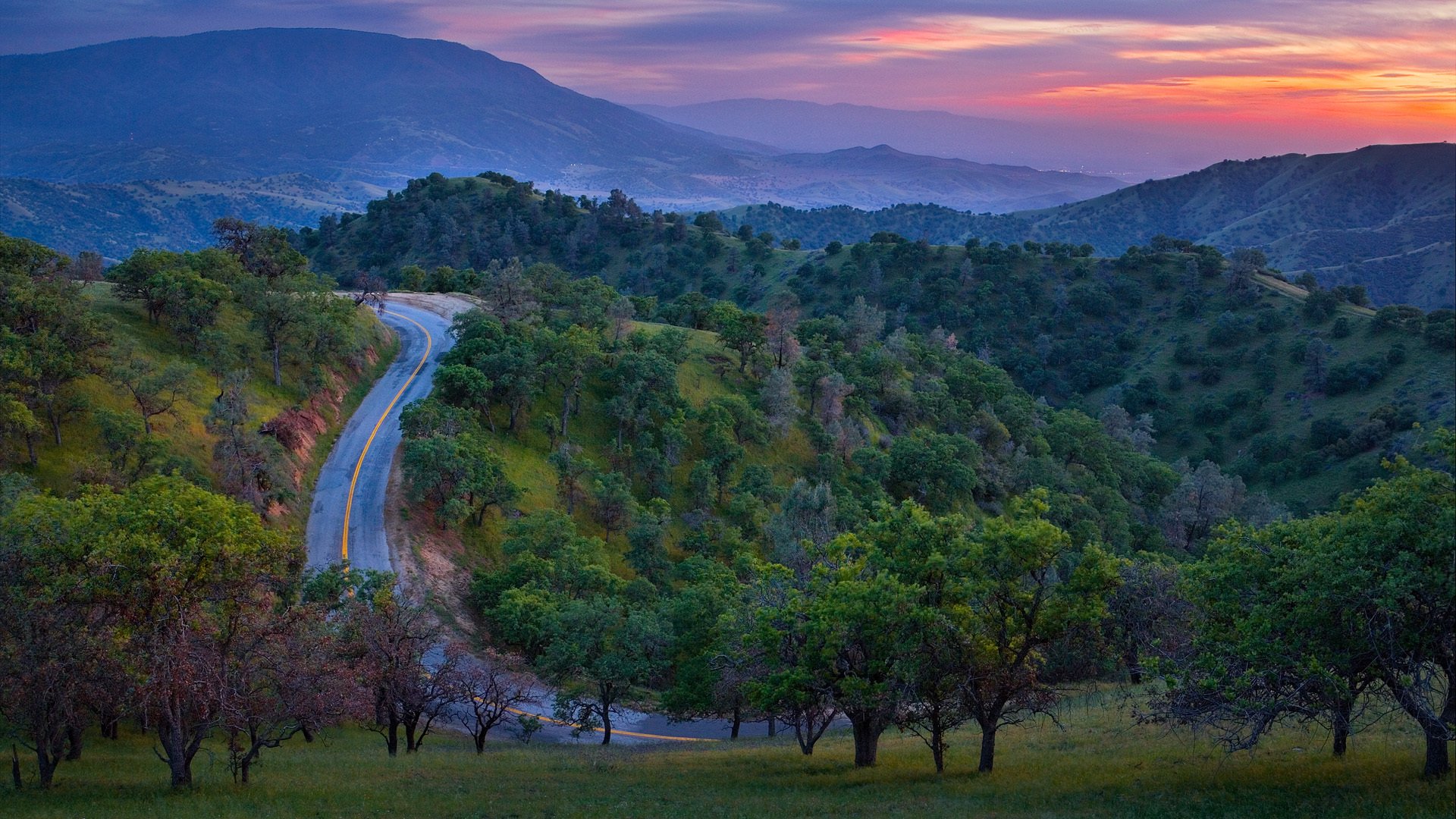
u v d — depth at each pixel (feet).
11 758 114.73
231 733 125.49
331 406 323.37
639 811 98.94
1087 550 106.83
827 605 112.47
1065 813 92.27
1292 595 90.07
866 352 491.72
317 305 338.95
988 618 111.55
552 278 472.85
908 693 110.52
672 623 176.76
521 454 319.27
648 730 192.03
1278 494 563.48
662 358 375.45
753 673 140.77
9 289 242.17
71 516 101.76
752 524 324.39
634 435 358.84
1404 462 92.63
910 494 400.47
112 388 250.78
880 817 94.02
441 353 405.59
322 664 110.73
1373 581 85.81
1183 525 440.04
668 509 308.81
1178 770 106.93
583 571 230.27
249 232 395.55
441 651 203.41
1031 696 115.14
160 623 95.09
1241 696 91.56
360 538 247.09
